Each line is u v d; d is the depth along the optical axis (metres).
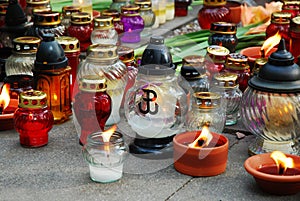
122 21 3.87
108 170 2.33
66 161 2.52
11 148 2.64
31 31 3.34
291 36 3.42
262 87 2.42
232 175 2.41
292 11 4.00
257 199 2.24
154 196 2.26
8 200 2.22
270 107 2.44
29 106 2.59
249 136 2.77
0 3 3.75
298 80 2.42
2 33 3.41
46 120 2.61
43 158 2.55
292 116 2.44
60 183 2.34
